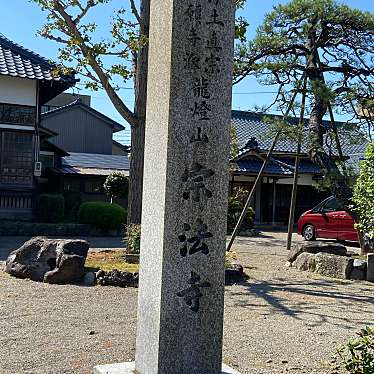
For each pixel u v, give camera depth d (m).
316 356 5.19
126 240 10.80
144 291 4.05
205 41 3.94
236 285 9.27
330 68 12.90
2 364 4.54
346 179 12.24
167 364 3.78
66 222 18.20
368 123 12.51
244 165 24.20
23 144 17.66
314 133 12.63
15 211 17.72
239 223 13.20
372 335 4.52
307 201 26.36
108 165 26.47
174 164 3.83
